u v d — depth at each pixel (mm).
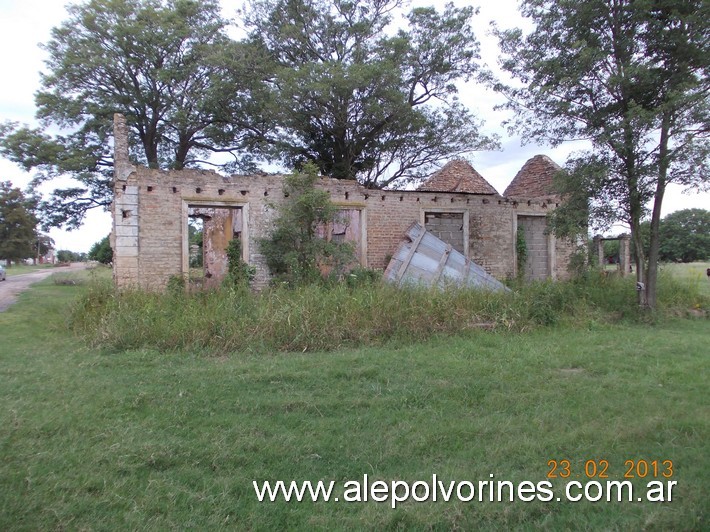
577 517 3406
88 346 8562
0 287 24609
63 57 26562
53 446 4461
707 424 4887
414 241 14445
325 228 14492
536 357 7629
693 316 12734
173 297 10414
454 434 4742
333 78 21391
